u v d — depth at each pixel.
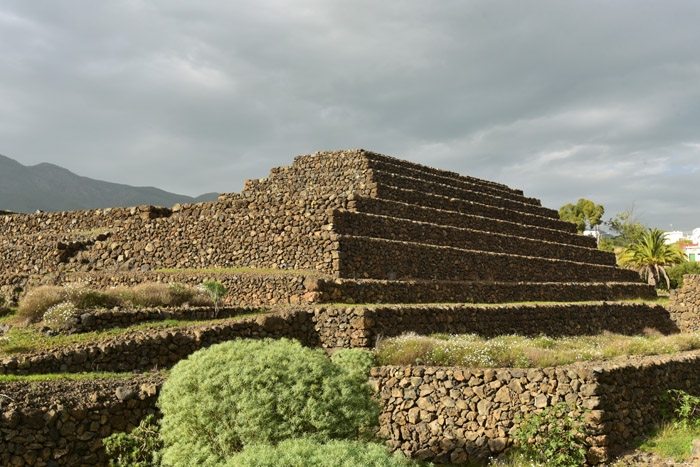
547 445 13.05
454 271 33.59
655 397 15.30
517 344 18.94
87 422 12.32
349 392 11.25
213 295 22.95
